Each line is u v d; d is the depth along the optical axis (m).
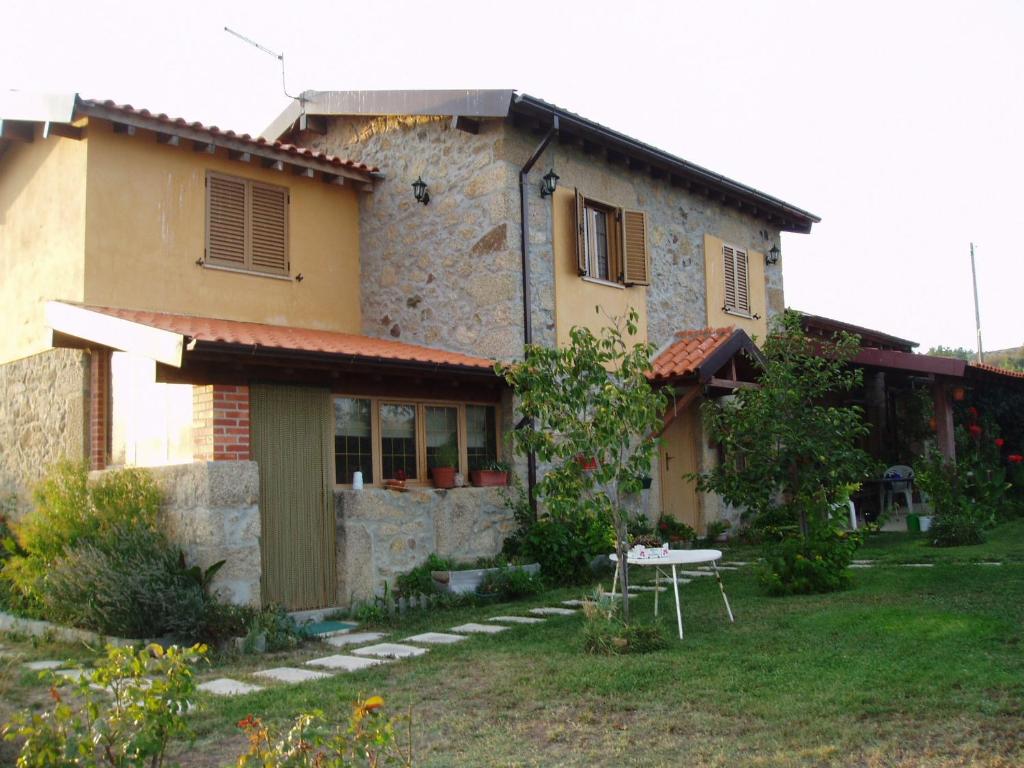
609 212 12.97
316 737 3.46
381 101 12.24
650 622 7.48
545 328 11.61
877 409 17.30
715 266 14.98
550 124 11.55
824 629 6.78
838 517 9.16
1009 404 18.05
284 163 11.67
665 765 4.22
